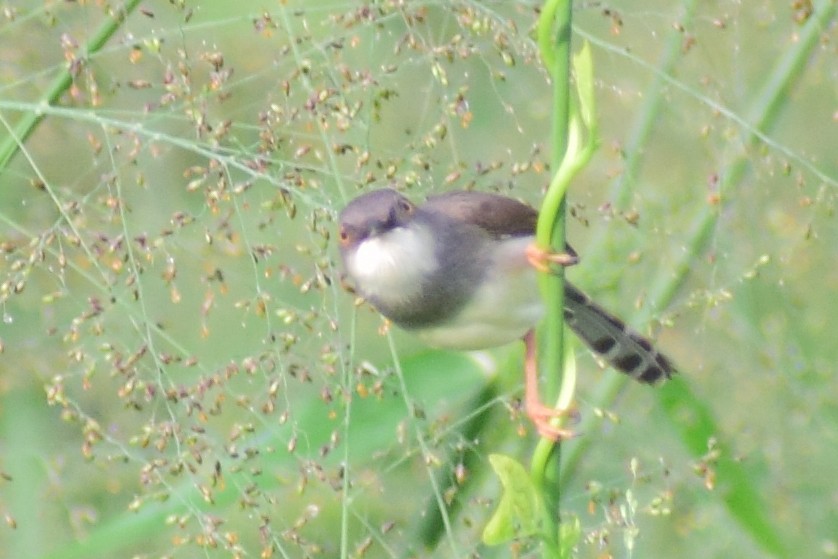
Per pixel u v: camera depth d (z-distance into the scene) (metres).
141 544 10.01
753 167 10.07
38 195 9.88
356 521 9.54
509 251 8.91
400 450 9.15
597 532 7.97
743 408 11.02
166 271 8.37
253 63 10.25
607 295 10.34
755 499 10.69
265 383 8.75
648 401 10.73
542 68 8.73
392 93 8.49
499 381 9.65
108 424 10.20
